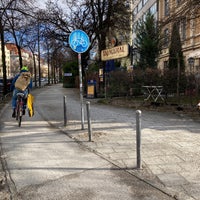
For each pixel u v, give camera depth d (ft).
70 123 29.94
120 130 25.75
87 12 82.53
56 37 85.61
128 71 51.88
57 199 11.99
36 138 23.09
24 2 57.52
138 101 48.78
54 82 236.43
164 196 12.12
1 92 83.35
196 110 36.88
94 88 65.67
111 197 12.09
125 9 81.87
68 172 15.07
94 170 15.34
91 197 12.11
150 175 14.46
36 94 83.30
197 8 38.11
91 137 22.02
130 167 15.71
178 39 53.31
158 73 46.21
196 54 74.18
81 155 18.15
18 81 28.91
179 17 40.83
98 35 82.23
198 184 13.29
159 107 41.09
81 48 25.96
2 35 74.90
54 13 82.53
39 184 13.55
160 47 93.71
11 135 24.31
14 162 16.87
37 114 37.06
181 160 16.83
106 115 35.29
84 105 48.44
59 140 22.33
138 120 15.26
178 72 43.42
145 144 20.57
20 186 13.35
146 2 149.59
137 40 100.27
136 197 12.05
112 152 18.72
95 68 96.27
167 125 27.94
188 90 42.14
